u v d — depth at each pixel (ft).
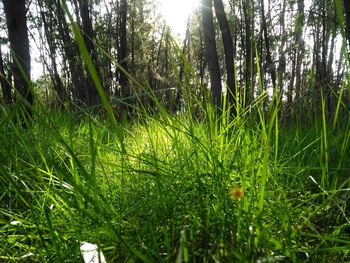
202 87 5.13
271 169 5.94
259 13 79.66
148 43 90.33
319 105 8.54
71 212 4.57
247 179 5.23
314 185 6.41
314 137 8.10
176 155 6.71
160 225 4.69
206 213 4.74
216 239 3.88
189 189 5.45
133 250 3.27
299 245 4.21
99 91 2.74
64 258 3.87
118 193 6.09
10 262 4.37
